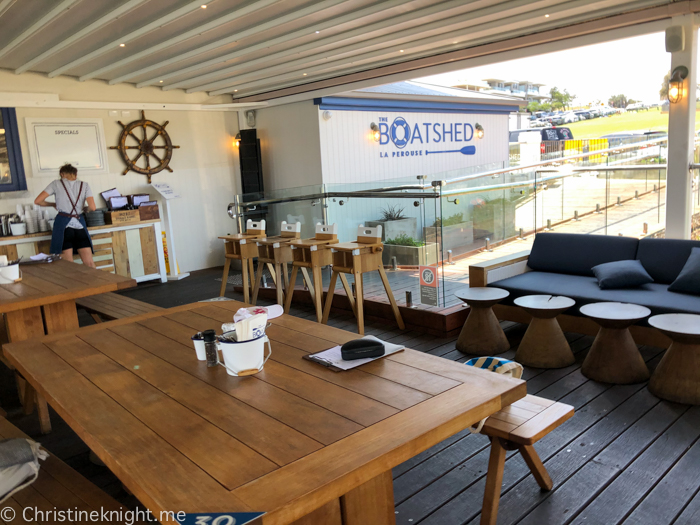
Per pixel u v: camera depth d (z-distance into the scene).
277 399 1.85
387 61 7.18
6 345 2.68
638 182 5.72
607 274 4.27
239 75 8.15
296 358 2.25
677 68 4.88
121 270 7.84
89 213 7.56
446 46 6.46
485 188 5.31
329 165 8.74
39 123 7.65
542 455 2.83
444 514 2.41
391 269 5.38
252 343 2.07
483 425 2.23
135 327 2.90
